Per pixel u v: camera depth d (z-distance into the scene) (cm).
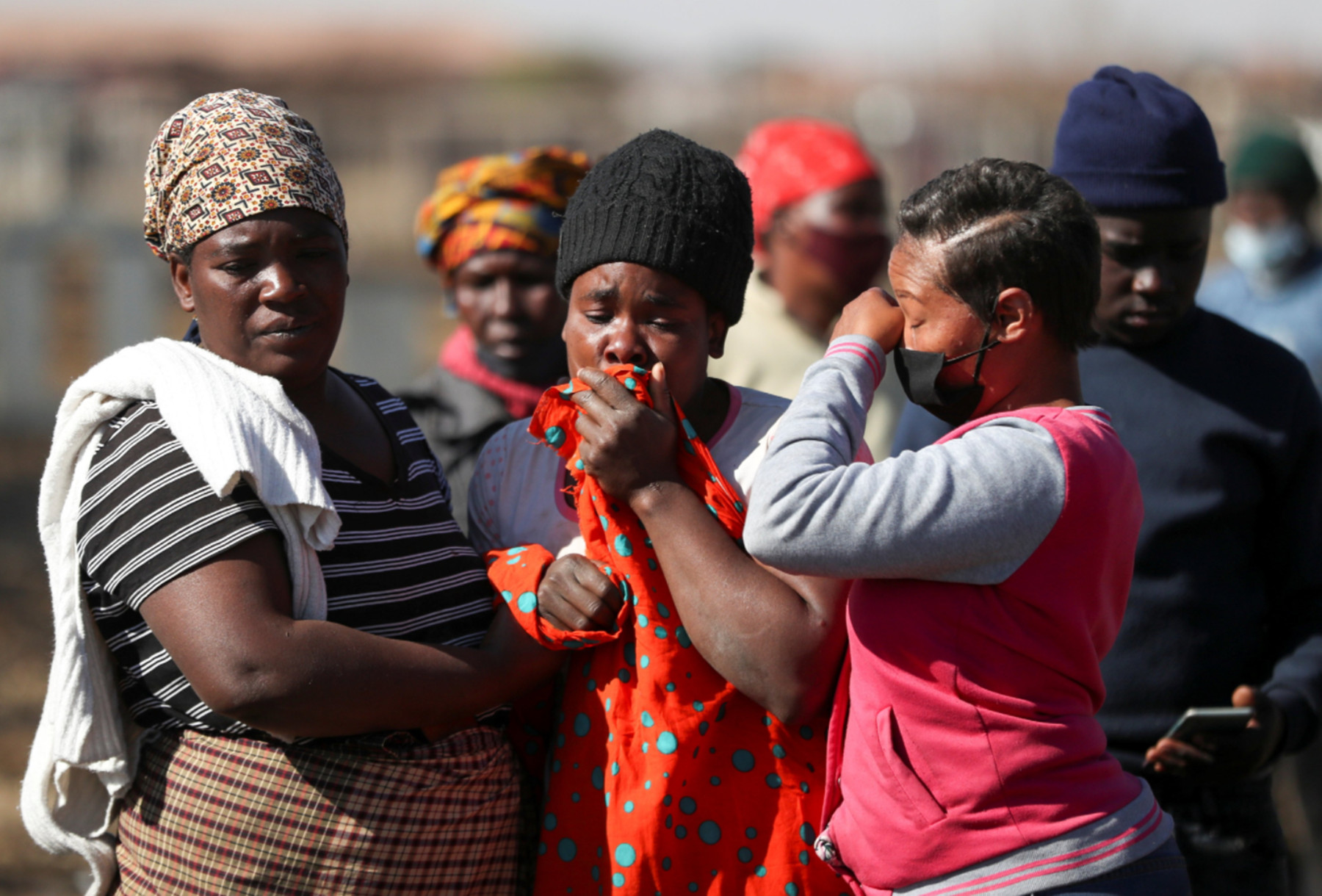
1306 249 1589
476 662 572
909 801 539
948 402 576
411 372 3275
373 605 573
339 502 576
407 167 7131
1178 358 788
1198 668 749
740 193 616
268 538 542
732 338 1145
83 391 577
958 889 531
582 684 605
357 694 532
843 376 571
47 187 6569
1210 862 752
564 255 618
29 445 3322
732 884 577
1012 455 532
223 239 563
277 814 548
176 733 568
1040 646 536
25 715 1717
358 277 3447
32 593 2256
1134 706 749
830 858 568
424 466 641
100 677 576
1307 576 784
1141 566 757
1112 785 548
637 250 588
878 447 1100
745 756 584
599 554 600
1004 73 10531
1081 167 772
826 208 1143
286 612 540
